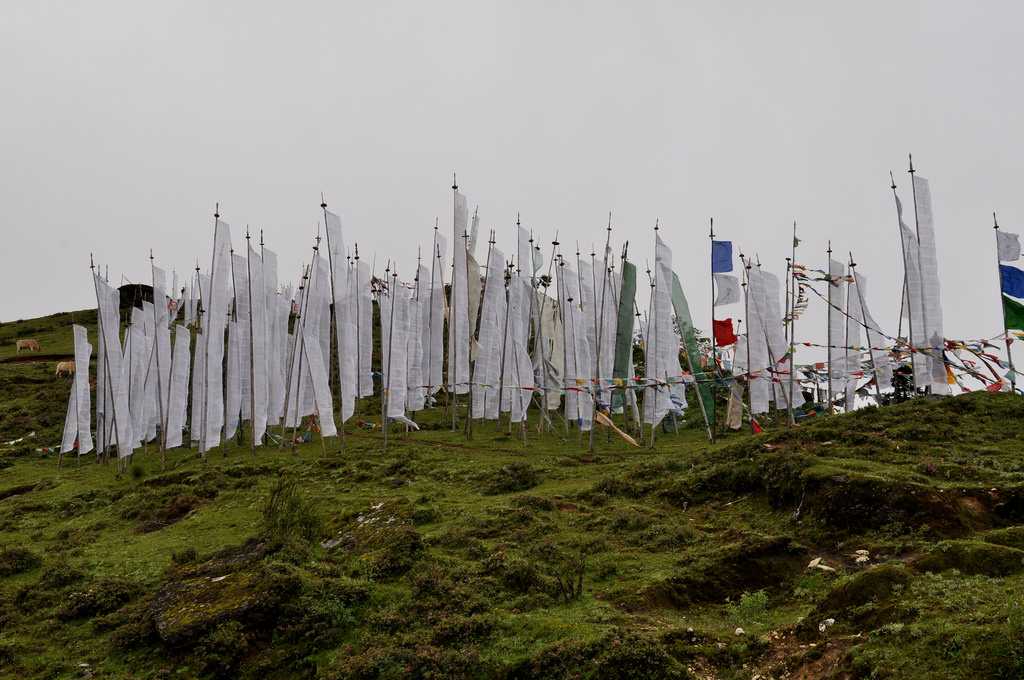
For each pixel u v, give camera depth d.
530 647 18.39
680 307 40.06
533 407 55.56
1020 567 17.59
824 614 17.77
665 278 39.41
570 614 19.92
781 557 21.80
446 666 17.91
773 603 20.09
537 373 46.84
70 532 33.50
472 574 22.64
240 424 48.59
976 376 32.81
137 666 20.67
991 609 15.59
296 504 28.67
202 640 20.45
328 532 28.64
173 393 43.72
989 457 25.86
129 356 47.16
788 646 17.31
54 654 21.73
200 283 51.09
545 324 47.28
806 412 40.31
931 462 25.72
